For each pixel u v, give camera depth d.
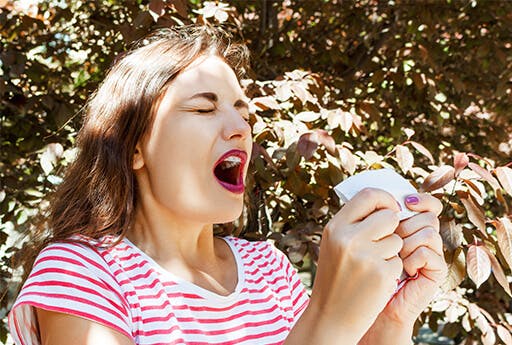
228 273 1.22
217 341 1.07
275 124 2.12
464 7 3.26
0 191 2.39
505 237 1.81
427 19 3.15
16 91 2.58
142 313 1.03
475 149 3.42
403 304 1.00
